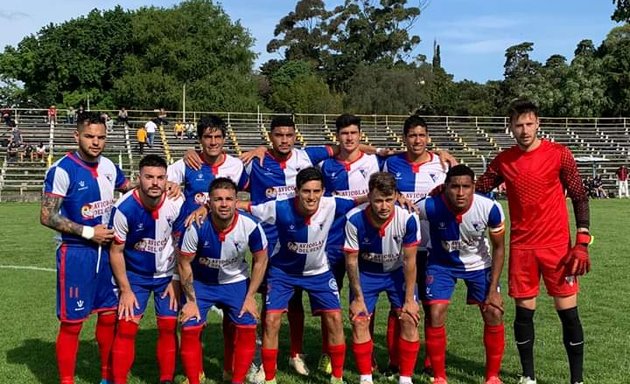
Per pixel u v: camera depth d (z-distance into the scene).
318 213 5.59
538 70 76.00
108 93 60.22
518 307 5.66
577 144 42.72
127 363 5.50
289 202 5.59
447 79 77.56
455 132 43.81
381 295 9.70
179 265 5.38
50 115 38.00
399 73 67.06
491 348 5.64
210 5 59.22
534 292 5.57
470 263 5.77
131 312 5.47
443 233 5.68
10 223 19.52
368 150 6.67
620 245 14.98
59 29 60.84
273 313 5.63
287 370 6.28
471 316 8.34
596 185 33.59
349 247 5.60
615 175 37.41
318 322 8.23
